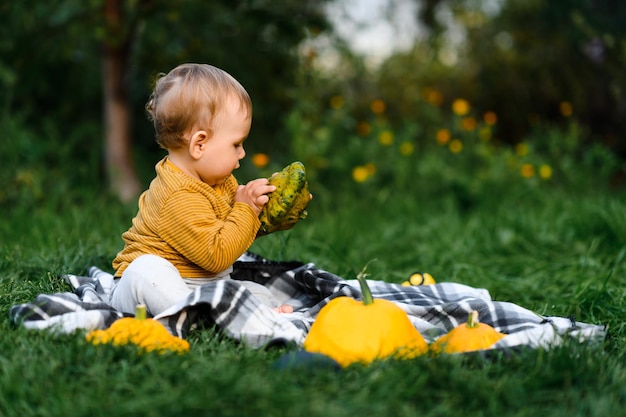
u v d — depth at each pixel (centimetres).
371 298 237
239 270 332
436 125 871
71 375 212
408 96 928
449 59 1016
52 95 788
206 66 300
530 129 933
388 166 725
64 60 730
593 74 880
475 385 204
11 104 771
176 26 625
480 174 705
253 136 769
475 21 996
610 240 490
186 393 193
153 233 291
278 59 734
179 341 234
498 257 489
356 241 536
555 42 897
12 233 482
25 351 225
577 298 347
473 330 238
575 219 532
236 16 643
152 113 300
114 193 637
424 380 205
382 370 212
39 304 256
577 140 802
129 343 226
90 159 725
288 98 766
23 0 631
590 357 228
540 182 717
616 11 819
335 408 186
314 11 735
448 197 682
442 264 472
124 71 653
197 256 284
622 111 878
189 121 287
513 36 940
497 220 567
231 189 311
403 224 615
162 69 672
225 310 257
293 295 332
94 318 249
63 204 611
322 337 232
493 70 944
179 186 287
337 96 863
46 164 714
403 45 1027
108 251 405
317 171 697
